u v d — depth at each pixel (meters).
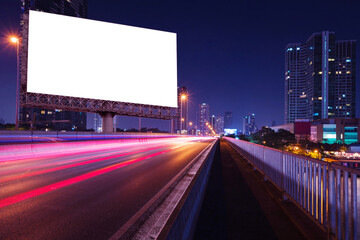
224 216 4.49
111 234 3.58
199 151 20.70
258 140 170.25
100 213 4.49
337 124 118.31
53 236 3.53
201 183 4.99
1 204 5.03
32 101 35.75
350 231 2.79
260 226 4.03
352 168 2.80
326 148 100.19
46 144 16.75
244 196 5.92
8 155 13.38
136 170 9.69
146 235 3.52
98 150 21.67
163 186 6.75
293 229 3.92
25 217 4.29
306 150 104.94
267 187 6.84
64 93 38.09
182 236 2.40
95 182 7.28
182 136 81.19
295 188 4.77
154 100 46.41
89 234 3.58
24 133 18.17
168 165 11.21
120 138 34.38
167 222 2.00
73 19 39.75
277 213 4.69
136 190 6.28
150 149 23.45
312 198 3.92
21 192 6.03
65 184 6.99
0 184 6.96
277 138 130.62
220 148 27.06
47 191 6.14
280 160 5.85
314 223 4.09
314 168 3.90
